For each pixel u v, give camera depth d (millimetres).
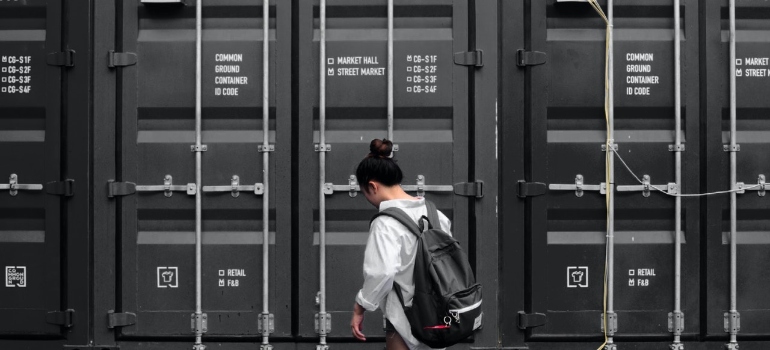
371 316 4480
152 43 4570
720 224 4559
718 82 4590
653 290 4562
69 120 4566
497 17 4562
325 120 4555
